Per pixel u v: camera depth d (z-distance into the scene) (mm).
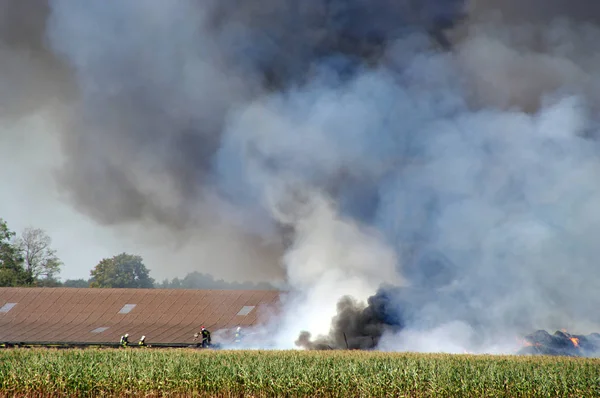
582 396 83250
